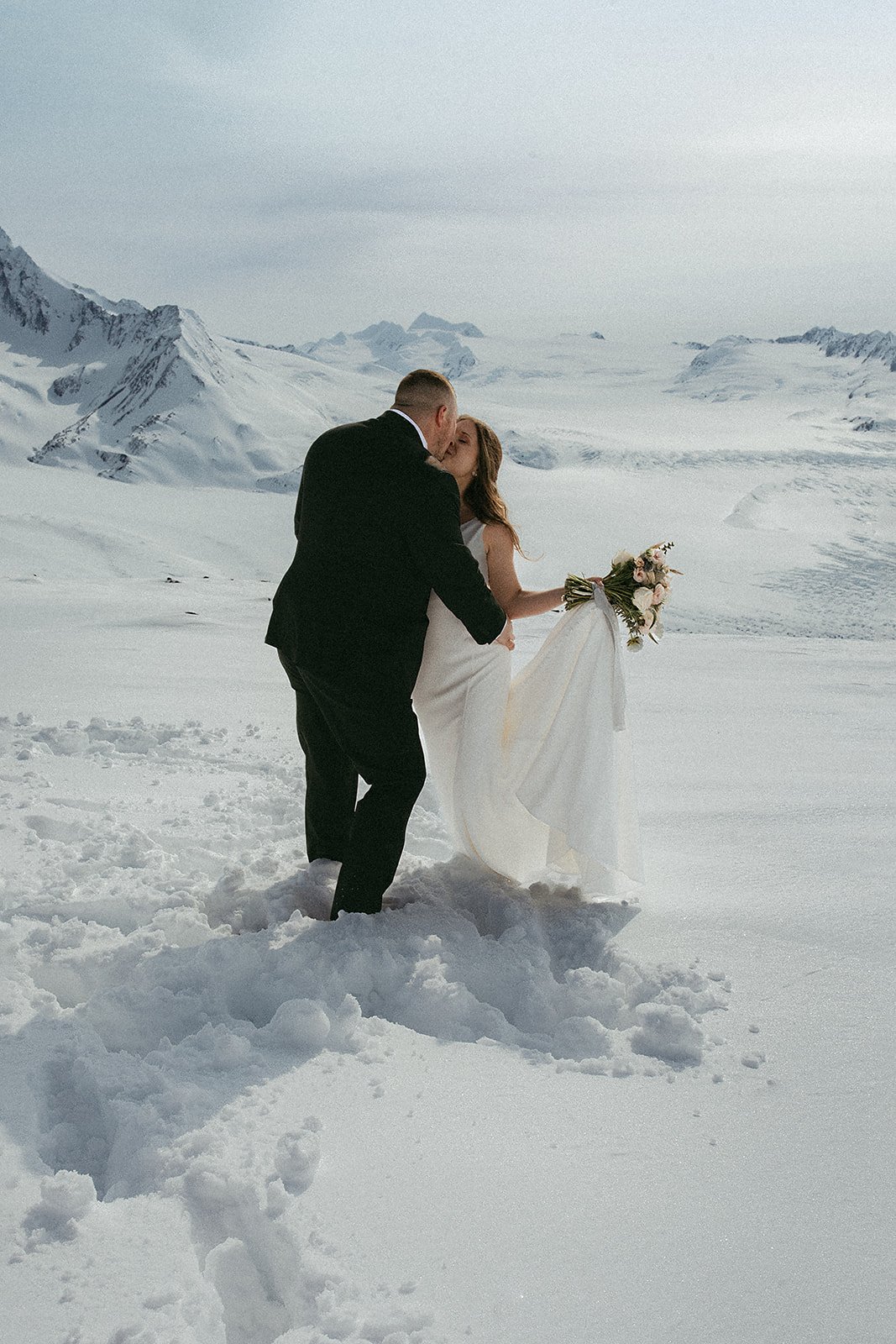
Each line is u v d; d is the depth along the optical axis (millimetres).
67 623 11156
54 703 6629
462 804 3365
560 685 3330
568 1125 2166
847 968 2887
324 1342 1565
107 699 6824
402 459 3061
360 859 3109
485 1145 2084
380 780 3180
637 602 3256
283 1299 1774
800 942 3064
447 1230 1831
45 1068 2273
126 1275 1674
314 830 3613
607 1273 1739
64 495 148500
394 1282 1706
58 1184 1812
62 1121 2191
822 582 116938
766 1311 1662
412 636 3141
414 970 2748
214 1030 2439
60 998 2785
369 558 3070
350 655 3088
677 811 4547
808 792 4906
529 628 12539
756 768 5480
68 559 92688
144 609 12539
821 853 3902
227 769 4973
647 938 3107
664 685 8828
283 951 2797
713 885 3561
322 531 3115
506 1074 2365
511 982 2783
